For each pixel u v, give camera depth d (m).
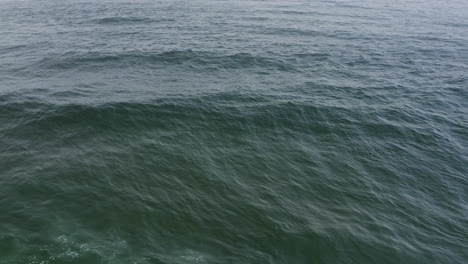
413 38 38.25
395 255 11.29
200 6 53.09
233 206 12.50
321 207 13.06
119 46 29.88
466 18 53.53
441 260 11.39
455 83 26.05
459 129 19.81
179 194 12.80
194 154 15.27
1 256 9.46
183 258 10.15
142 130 16.70
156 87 21.62
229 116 18.45
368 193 14.17
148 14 45.03
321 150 16.72
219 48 30.27
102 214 11.45
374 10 57.25
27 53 28.12
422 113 21.19
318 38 36.00
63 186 12.54
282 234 11.44
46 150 14.73
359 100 22.02
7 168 13.38
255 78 24.30
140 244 10.45
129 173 13.61
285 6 57.09
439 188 15.03
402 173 15.70
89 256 9.74
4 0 57.50
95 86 21.52
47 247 9.91
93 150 14.87
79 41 31.59
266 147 16.47
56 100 18.86
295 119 18.92
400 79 26.22
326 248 11.14
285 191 13.67
